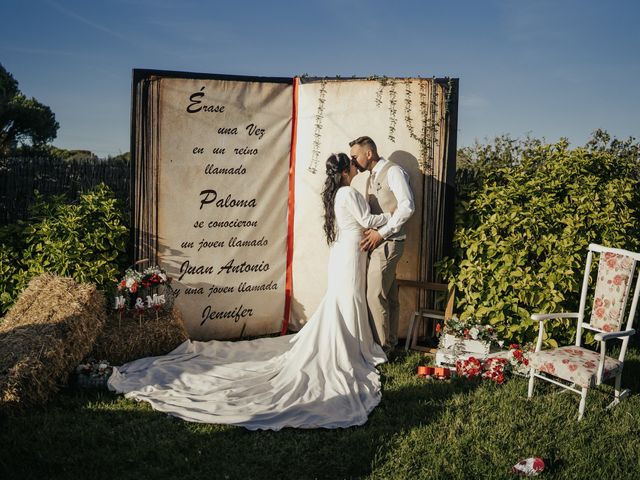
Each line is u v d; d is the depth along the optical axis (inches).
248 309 250.7
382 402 176.1
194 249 240.7
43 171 292.7
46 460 132.0
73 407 165.2
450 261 234.7
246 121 242.5
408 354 229.3
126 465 133.3
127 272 213.0
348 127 243.9
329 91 244.8
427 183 242.4
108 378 180.7
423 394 180.2
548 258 214.1
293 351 204.1
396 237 214.8
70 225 223.3
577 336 188.2
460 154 304.7
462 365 197.9
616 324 175.8
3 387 149.3
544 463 135.0
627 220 219.5
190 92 233.9
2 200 283.9
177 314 225.3
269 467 133.8
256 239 248.7
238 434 150.9
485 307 219.3
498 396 178.2
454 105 240.8
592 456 141.6
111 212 231.5
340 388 181.3
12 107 775.1
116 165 309.3
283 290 254.8
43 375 159.0
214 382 187.8
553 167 232.4
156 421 155.5
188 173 236.8
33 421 150.7
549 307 210.1
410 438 147.6
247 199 245.8
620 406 174.1
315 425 155.7
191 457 136.6
